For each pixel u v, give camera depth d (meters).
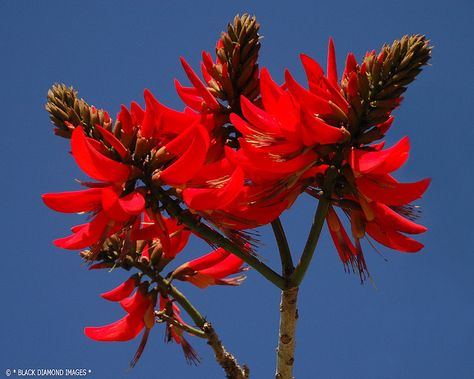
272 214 1.87
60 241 1.86
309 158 1.86
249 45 1.93
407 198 1.85
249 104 1.87
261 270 1.87
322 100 1.86
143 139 1.86
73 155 1.83
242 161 1.85
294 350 1.90
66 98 1.90
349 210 1.89
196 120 1.87
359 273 1.90
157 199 1.87
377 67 1.86
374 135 1.86
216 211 1.86
